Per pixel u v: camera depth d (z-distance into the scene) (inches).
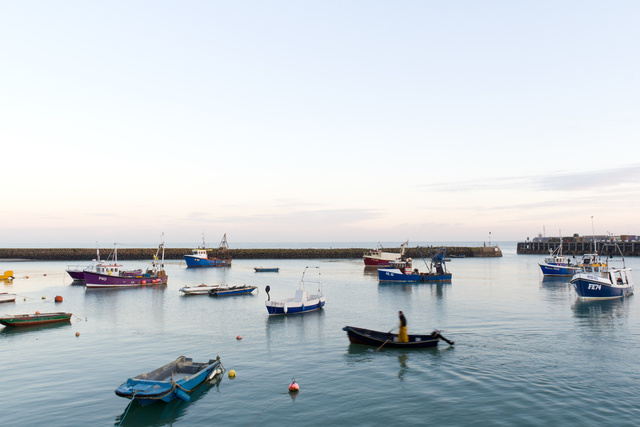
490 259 6619.1
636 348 1182.3
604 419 732.7
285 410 793.6
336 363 1080.2
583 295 2176.4
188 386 859.4
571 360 1071.6
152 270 3250.5
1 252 5851.4
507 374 968.9
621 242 6309.1
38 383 941.2
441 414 763.4
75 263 5359.3
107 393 882.1
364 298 2326.5
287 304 1792.6
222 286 2682.1
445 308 1936.5
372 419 749.3
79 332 1465.3
